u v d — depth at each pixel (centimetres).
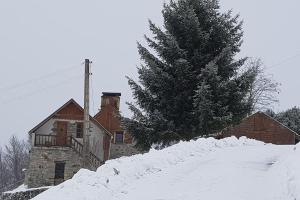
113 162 1460
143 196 1145
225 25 2880
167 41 2769
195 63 2808
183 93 2745
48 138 4334
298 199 952
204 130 2670
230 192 1127
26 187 4212
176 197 1117
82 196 1120
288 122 5225
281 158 1497
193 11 2789
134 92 2797
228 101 2719
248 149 1853
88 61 3344
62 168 4259
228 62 2770
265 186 1167
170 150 1714
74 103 4506
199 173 1361
